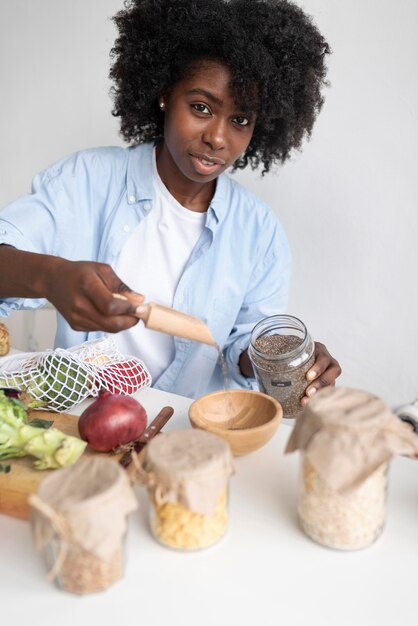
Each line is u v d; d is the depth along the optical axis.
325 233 1.51
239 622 0.55
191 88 0.95
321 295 1.56
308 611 0.56
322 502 0.61
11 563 0.61
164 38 0.99
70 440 0.71
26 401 0.83
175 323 0.70
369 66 1.35
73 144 1.79
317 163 1.46
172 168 1.11
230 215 1.18
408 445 0.58
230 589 0.58
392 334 1.51
